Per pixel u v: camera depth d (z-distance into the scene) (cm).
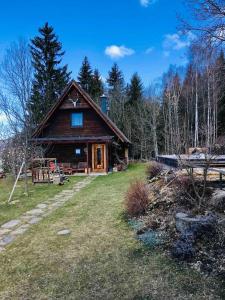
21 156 1778
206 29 802
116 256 598
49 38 3553
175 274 500
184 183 754
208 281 466
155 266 535
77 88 2288
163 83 4125
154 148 3662
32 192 1425
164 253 573
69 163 2266
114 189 1317
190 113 3161
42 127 2308
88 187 1477
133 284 491
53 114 2372
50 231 797
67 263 595
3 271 588
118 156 2706
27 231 814
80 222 850
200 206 642
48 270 574
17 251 678
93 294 478
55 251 658
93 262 586
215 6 757
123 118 4062
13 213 1028
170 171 1014
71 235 748
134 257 580
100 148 2244
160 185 936
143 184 916
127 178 1641
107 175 1970
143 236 652
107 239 692
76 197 1229
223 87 2647
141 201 807
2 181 1928
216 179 779
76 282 520
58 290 501
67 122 2370
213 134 2623
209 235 552
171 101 3525
